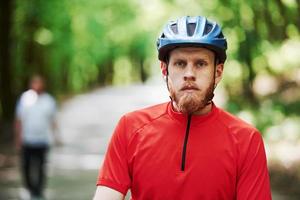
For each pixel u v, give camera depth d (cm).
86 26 3644
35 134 988
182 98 275
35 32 2519
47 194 1084
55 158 1578
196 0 1457
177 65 278
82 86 5184
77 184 1197
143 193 283
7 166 1470
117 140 292
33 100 995
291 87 1639
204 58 275
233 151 280
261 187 280
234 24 1183
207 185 277
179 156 279
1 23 2256
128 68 7025
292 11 950
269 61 1547
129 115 294
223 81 1700
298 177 1006
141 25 3136
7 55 2269
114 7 3391
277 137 1230
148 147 283
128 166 289
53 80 3622
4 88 2258
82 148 1795
